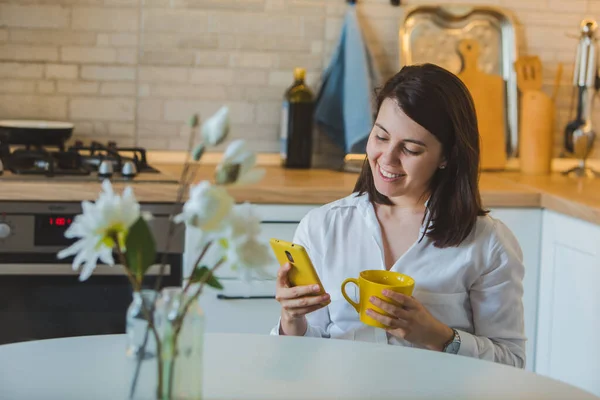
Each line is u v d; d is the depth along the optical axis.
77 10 3.00
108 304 2.52
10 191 2.40
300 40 3.17
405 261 1.78
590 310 2.44
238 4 3.12
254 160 1.03
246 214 1.04
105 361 1.43
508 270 1.77
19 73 3.00
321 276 1.85
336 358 1.48
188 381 1.08
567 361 2.56
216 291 2.58
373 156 1.73
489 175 3.09
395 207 1.85
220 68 3.13
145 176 2.65
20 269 2.44
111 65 3.05
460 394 1.33
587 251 2.46
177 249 2.52
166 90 3.11
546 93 3.34
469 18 3.24
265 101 3.18
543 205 2.68
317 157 3.24
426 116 1.66
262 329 2.63
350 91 3.07
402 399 1.30
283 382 1.35
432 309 1.76
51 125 2.88
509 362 1.73
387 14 3.20
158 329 1.06
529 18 3.29
